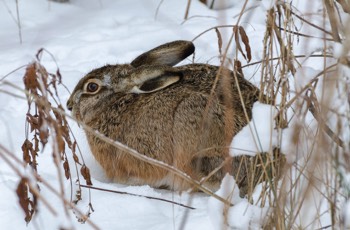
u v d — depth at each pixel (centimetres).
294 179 895
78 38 1577
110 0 1781
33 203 901
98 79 1164
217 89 1057
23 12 1714
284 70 905
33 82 815
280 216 816
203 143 1024
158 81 1078
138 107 1102
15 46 1555
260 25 1565
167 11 1700
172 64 1232
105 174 1175
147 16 1688
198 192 1050
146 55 1227
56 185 1038
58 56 1515
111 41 1541
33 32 1627
